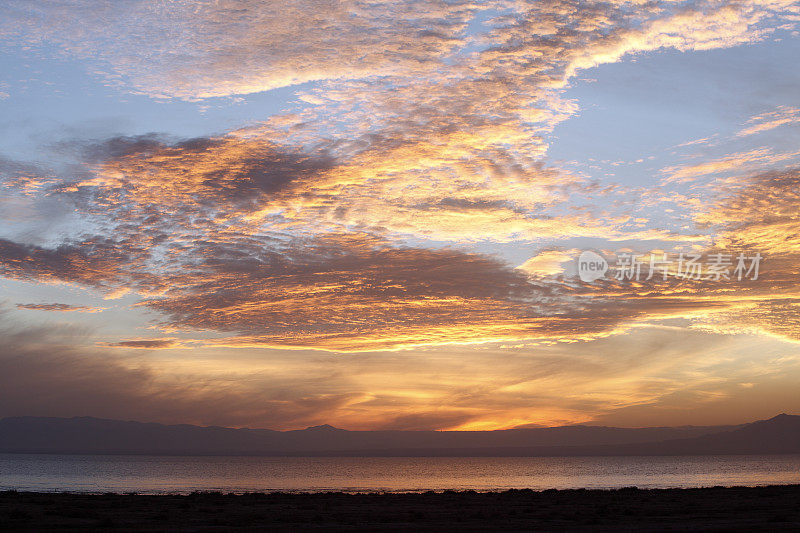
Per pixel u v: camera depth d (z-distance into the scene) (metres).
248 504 43.78
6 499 44.66
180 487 98.50
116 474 160.12
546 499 50.34
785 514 35.03
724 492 57.28
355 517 33.88
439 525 29.97
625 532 26.78
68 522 29.36
